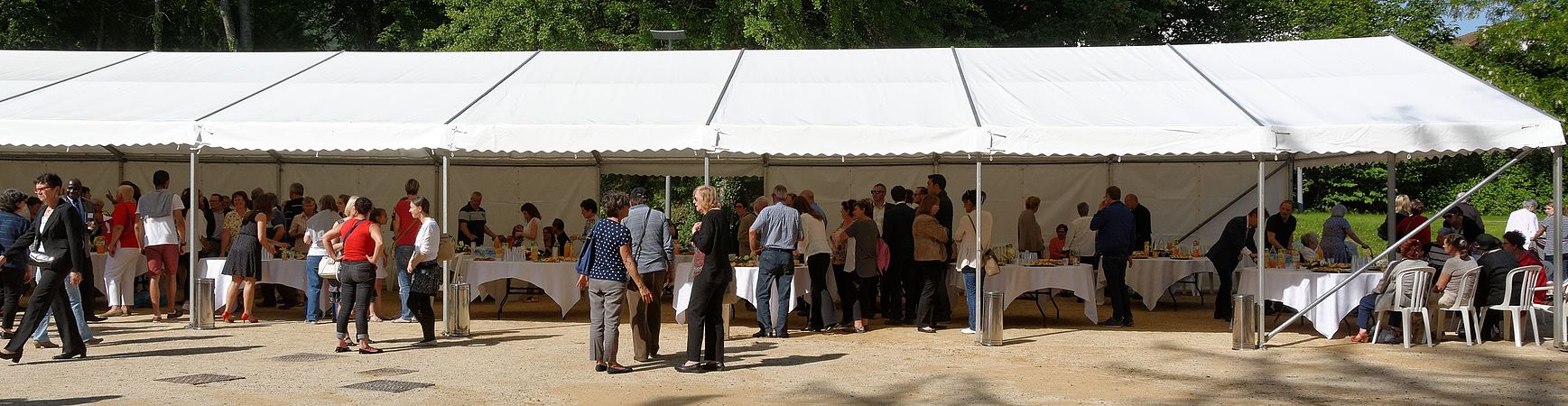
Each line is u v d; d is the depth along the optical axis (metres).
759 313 10.04
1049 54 12.28
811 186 16.42
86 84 11.40
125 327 10.42
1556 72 20.28
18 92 11.01
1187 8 28.06
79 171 15.96
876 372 7.95
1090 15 24.98
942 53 12.52
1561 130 8.76
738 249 12.19
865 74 11.55
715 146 9.39
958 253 10.30
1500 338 9.81
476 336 10.03
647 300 7.95
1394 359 8.62
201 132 9.73
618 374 7.77
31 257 8.32
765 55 12.73
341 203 12.38
